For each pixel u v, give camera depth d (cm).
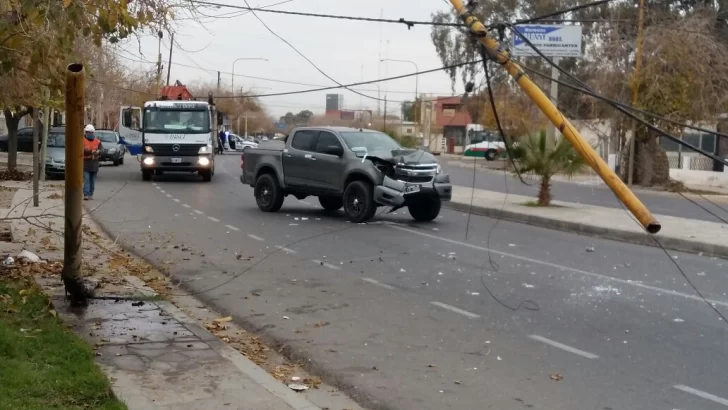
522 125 2928
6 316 744
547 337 816
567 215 1923
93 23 848
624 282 1127
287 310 920
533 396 632
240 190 2580
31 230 987
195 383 615
